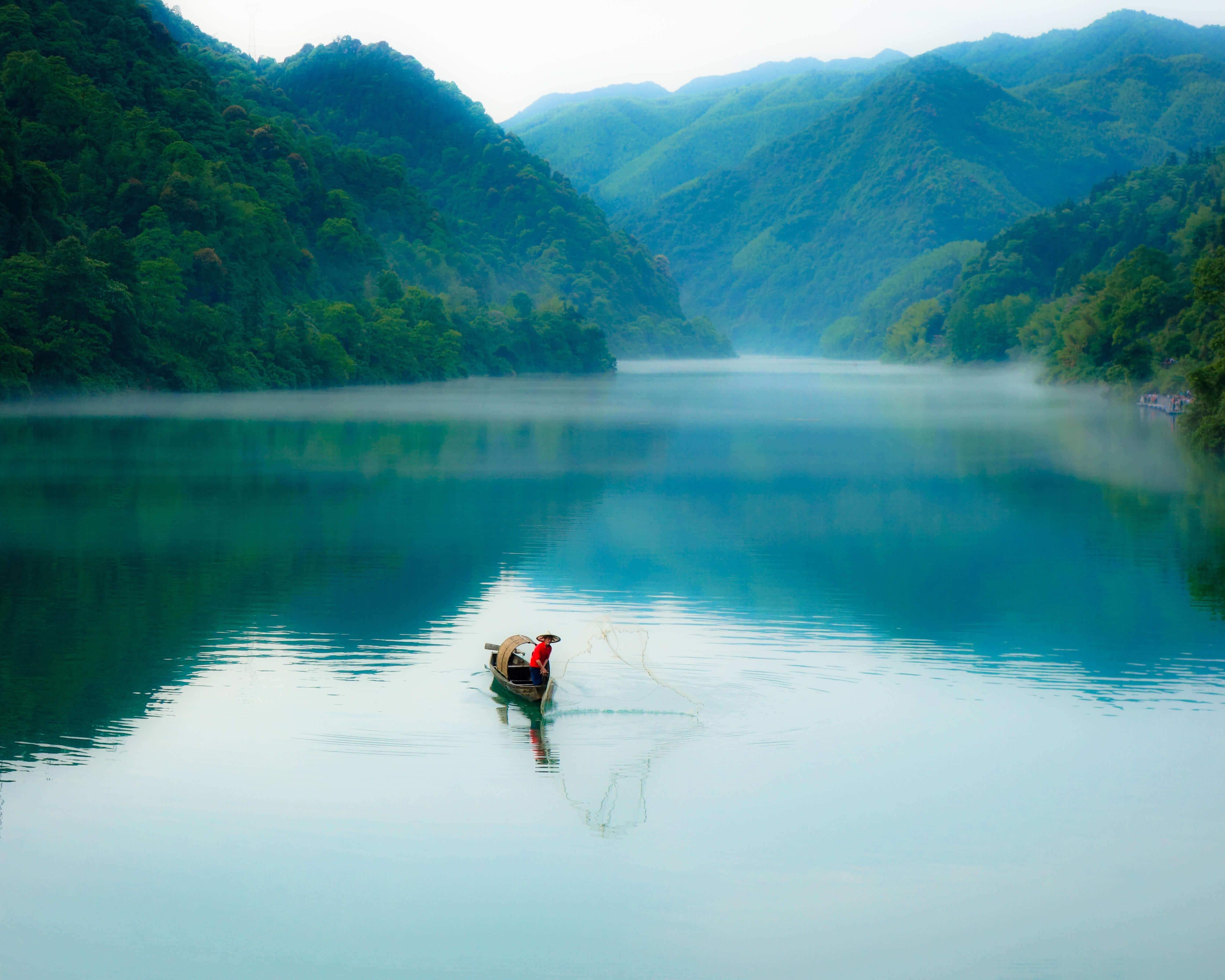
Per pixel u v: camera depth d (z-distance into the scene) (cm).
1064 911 1858
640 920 1819
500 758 2427
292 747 2470
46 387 14188
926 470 8544
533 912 1841
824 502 6712
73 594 3997
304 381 19638
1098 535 5472
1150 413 15325
